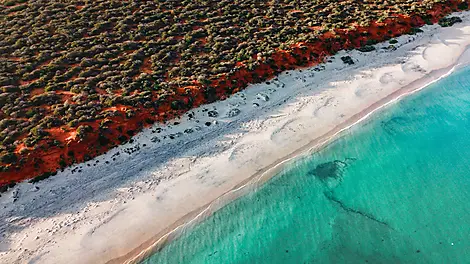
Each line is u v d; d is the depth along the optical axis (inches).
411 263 794.2
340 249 825.5
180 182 941.2
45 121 1038.4
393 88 1250.6
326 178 971.9
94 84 1187.3
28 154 944.3
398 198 928.3
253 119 1119.0
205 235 848.9
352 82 1264.8
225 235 852.0
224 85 1200.8
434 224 867.4
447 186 952.9
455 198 924.0
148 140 1038.4
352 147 1051.9
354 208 906.7
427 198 926.4
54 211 868.0
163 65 1272.1
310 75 1285.7
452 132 1097.4
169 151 1016.2
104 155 992.2
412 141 1070.4
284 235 854.5
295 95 1208.8
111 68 1254.9
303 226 871.1
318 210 901.8
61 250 795.4
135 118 1068.5
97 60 1285.7
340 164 1007.6
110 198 899.4
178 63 1285.7
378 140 1072.8
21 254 785.6
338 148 1047.6
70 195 901.2
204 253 819.4
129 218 861.2
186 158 999.6
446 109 1176.2
